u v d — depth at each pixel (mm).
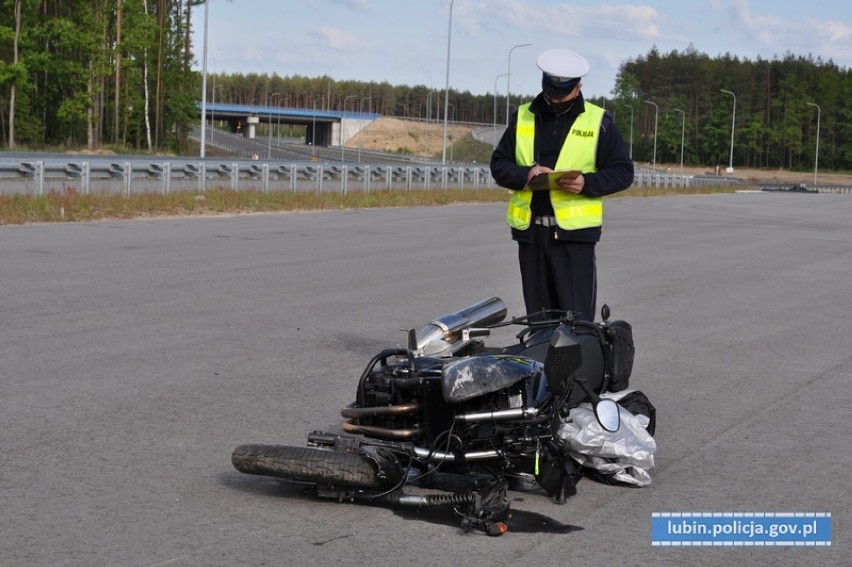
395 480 5035
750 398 7922
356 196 33969
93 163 32250
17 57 73188
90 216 23656
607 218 32031
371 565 4422
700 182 83938
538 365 5320
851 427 7098
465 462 5129
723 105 163000
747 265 17656
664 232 25484
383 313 11203
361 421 5457
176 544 4629
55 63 75375
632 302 12867
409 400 5270
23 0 72625
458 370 4969
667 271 16406
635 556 4641
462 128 191625
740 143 162250
